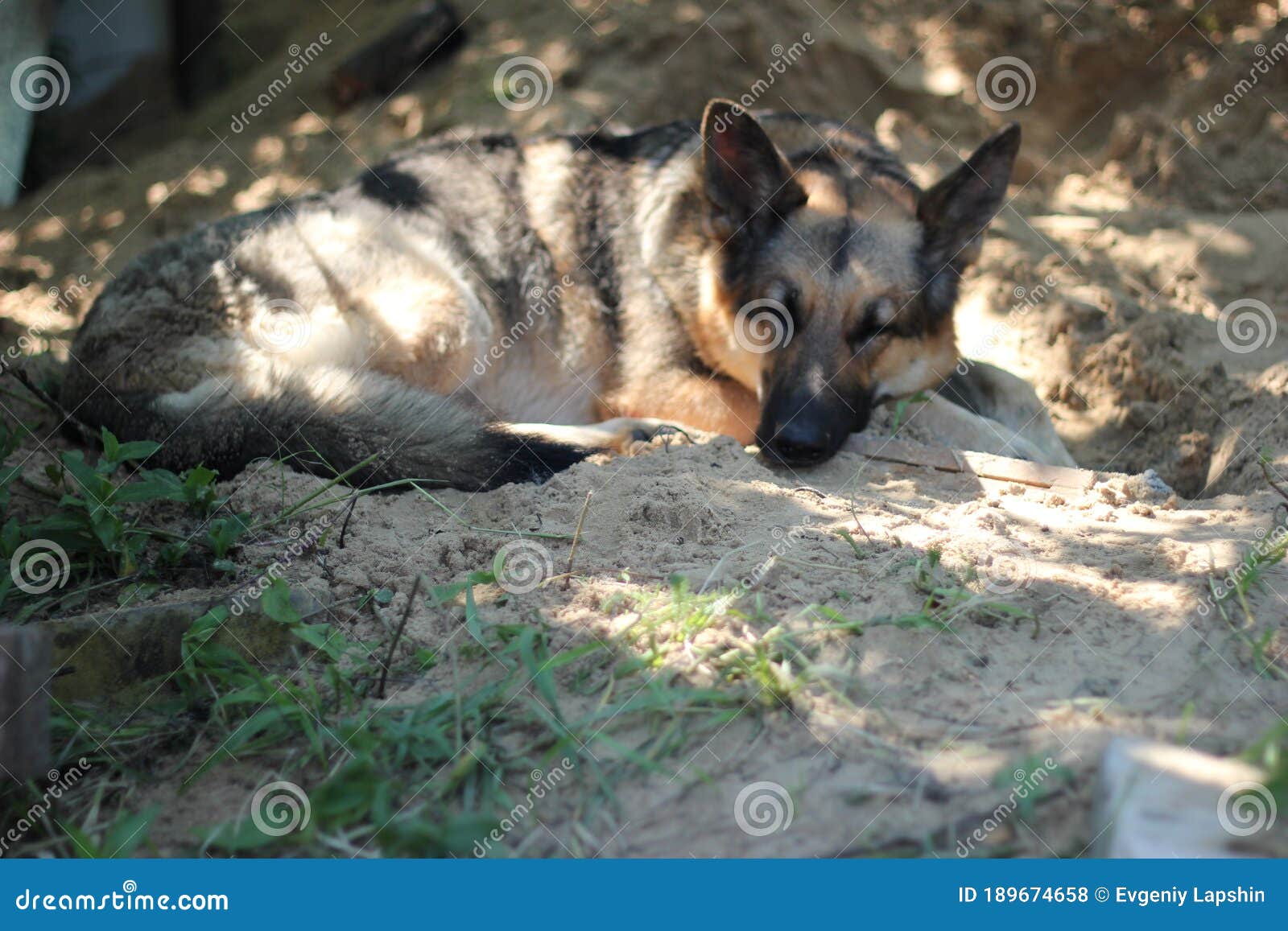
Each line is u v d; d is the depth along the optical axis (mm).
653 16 2289
